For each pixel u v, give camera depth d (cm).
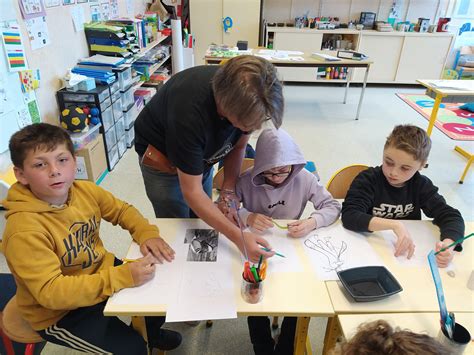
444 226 131
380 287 107
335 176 173
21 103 218
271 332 164
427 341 62
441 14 565
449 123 335
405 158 135
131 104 351
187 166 111
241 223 130
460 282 109
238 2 522
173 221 134
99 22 325
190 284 104
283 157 134
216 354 155
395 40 541
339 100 516
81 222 117
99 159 287
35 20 229
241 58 94
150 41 433
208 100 106
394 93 551
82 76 270
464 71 565
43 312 109
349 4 561
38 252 100
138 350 115
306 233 129
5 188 177
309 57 429
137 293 101
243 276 99
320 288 104
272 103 92
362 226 129
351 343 66
